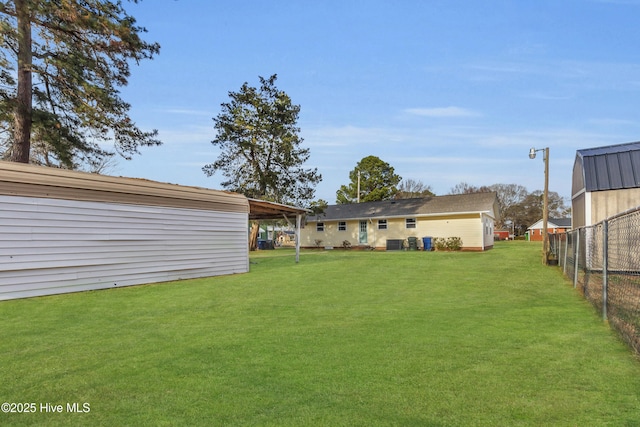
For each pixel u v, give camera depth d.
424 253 20.19
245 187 25.98
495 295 7.35
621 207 11.30
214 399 2.89
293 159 26.44
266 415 2.63
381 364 3.60
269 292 7.88
